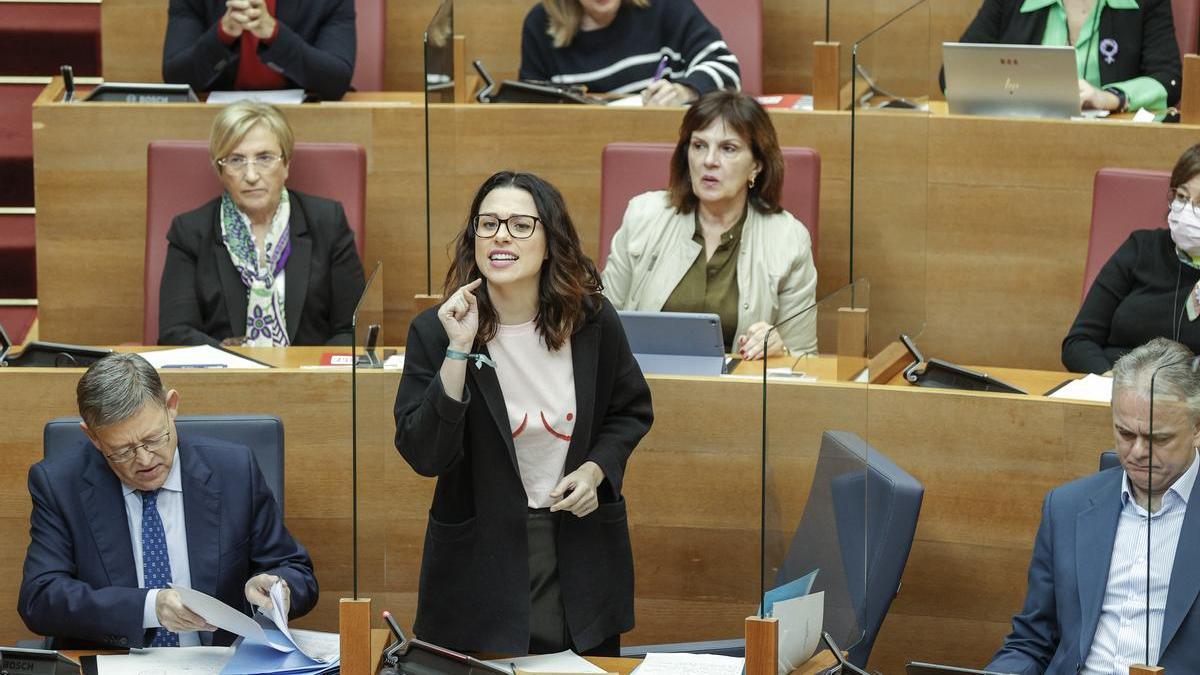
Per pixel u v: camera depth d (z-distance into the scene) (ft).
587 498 31.09
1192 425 30.99
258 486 34.78
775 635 27.68
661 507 40.24
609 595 32.09
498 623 31.45
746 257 46.19
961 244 52.24
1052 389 41.50
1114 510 32.83
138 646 31.99
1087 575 32.68
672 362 40.52
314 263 48.73
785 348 28.35
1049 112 51.83
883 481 35.42
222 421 36.42
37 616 32.63
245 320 48.16
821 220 52.80
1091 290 45.85
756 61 58.80
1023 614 33.91
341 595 40.63
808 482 28.37
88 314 53.88
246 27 53.83
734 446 39.63
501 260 30.53
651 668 30.96
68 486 33.81
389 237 53.67
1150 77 54.95
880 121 51.39
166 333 47.55
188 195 50.03
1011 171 51.55
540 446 31.58
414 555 38.96
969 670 28.68
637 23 56.70
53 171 53.16
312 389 39.78
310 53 54.24
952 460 40.73
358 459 27.40
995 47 51.19
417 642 29.32
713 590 40.47
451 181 52.65
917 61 52.39
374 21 58.95
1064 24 55.88
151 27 61.21
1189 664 31.58
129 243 53.47
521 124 53.21
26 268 60.49
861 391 30.40
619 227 49.37
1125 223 47.32
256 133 47.85
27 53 65.31
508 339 31.42
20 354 41.37
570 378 31.68
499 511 31.30
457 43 53.57
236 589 34.32
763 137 45.57
